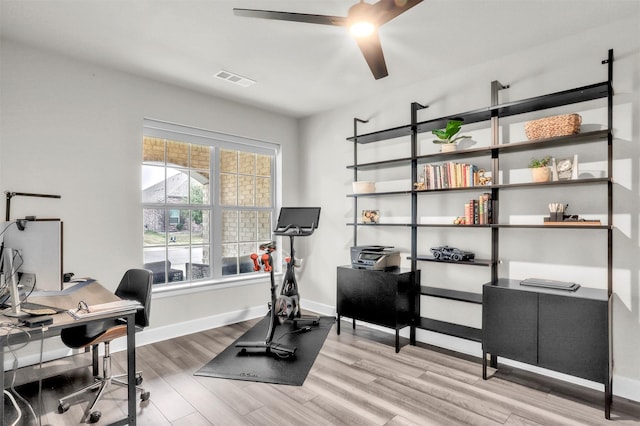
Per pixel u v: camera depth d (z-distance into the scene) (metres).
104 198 3.32
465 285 3.42
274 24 2.61
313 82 3.74
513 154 3.11
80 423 2.17
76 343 2.23
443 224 3.33
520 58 3.05
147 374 2.86
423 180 3.48
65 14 2.47
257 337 3.76
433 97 3.63
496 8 2.40
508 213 3.12
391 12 1.62
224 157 5.08
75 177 3.16
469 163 3.37
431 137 3.67
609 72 2.54
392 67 3.37
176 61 3.23
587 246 2.73
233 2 2.33
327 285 4.69
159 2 2.33
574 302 2.36
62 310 2.03
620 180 2.57
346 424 2.18
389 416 2.27
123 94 3.46
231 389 2.61
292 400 2.46
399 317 3.36
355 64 3.29
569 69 2.79
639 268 2.49
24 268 1.97
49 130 3.03
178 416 2.26
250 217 4.92
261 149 4.80
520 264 3.05
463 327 3.29
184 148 4.43
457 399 2.48
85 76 3.23
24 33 2.74
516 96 3.06
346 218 4.48
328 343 3.59
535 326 2.52
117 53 3.08
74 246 3.14
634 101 2.51
